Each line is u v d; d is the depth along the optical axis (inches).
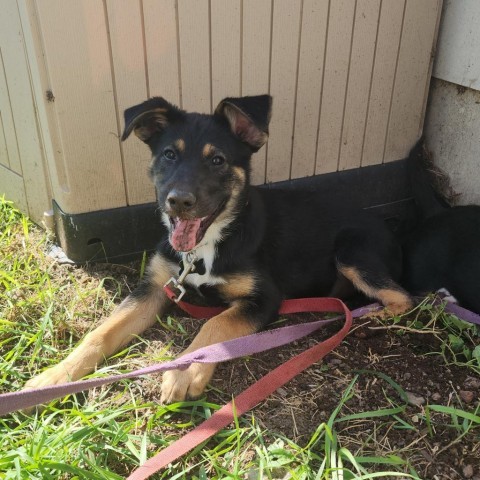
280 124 29.4
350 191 32.9
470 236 26.9
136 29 24.7
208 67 26.7
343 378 21.7
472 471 18.2
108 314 25.4
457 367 22.4
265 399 20.5
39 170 28.4
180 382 20.1
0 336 23.3
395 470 18.2
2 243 29.3
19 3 23.6
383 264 27.1
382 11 28.9
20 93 26.9
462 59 30.0
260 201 26.9
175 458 17.4
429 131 33.7
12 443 17.9
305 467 17.5
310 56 28.4
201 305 26.9
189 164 22.6
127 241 29.0
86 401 20.2
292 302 26.1
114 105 25.8
